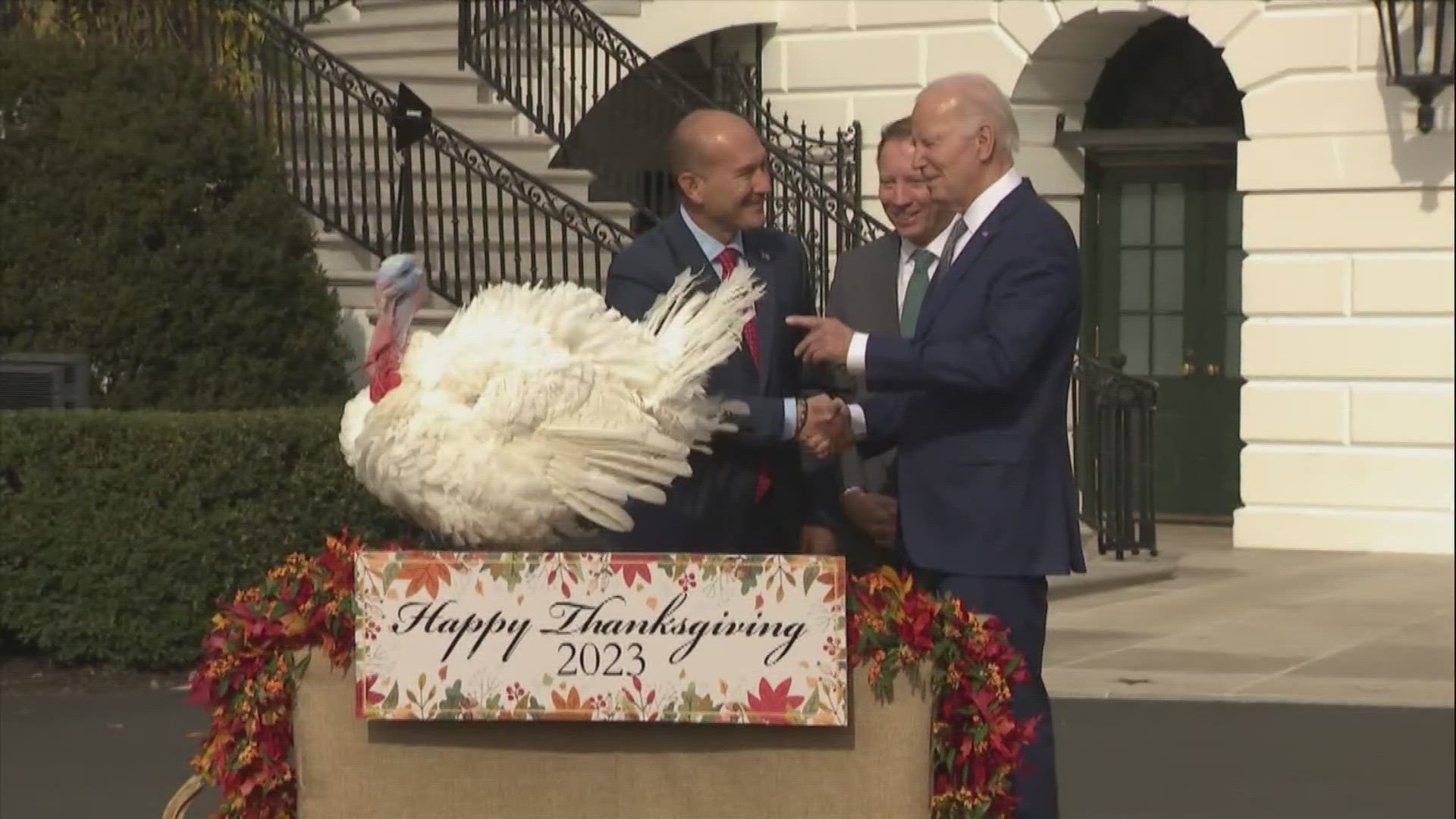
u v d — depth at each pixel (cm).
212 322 980
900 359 508
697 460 528
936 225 593
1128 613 1075
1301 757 766
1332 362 1292
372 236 1234
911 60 1412
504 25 1428
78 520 866
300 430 882
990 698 434
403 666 423
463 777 433
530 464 442
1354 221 1281
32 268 971
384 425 445
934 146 526
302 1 1516
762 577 422
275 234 1009
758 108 1448
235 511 872
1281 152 1298
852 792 432
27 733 790
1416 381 1272
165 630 872
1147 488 1241
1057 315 515
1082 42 1395
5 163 980
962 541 521
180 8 1198
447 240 1277
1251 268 1314
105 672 882
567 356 448
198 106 1013
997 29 1394
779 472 553
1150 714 836
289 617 433
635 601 422
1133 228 1462
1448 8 1234
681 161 548
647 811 432
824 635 423
